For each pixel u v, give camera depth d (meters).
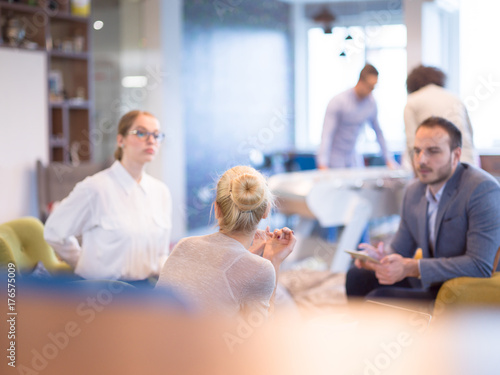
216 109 7.86
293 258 4.75
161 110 6.38
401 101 8.47
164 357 0.75
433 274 2.22
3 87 4.83
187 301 0.80
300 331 0.79
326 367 0.76
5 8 4.93
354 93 4.97
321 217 4.39
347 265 4.55
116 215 2.46
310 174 4.84
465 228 2.27
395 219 6.62
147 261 2.52
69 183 4.99
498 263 2.29
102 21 6.23
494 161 4.31
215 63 7.82
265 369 0.75
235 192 1.62
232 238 1.65
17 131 4.94
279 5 9.11
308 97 9.57
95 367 0.75
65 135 5.41
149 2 6.32
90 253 2.46
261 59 8.74
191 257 1.62
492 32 5.81
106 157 6.36
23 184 4.99
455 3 5.54
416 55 5.14
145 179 2.59
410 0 5.13
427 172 2.30
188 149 7.40
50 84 5.35
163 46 6.34
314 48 9.44
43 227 2.64
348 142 5.14
